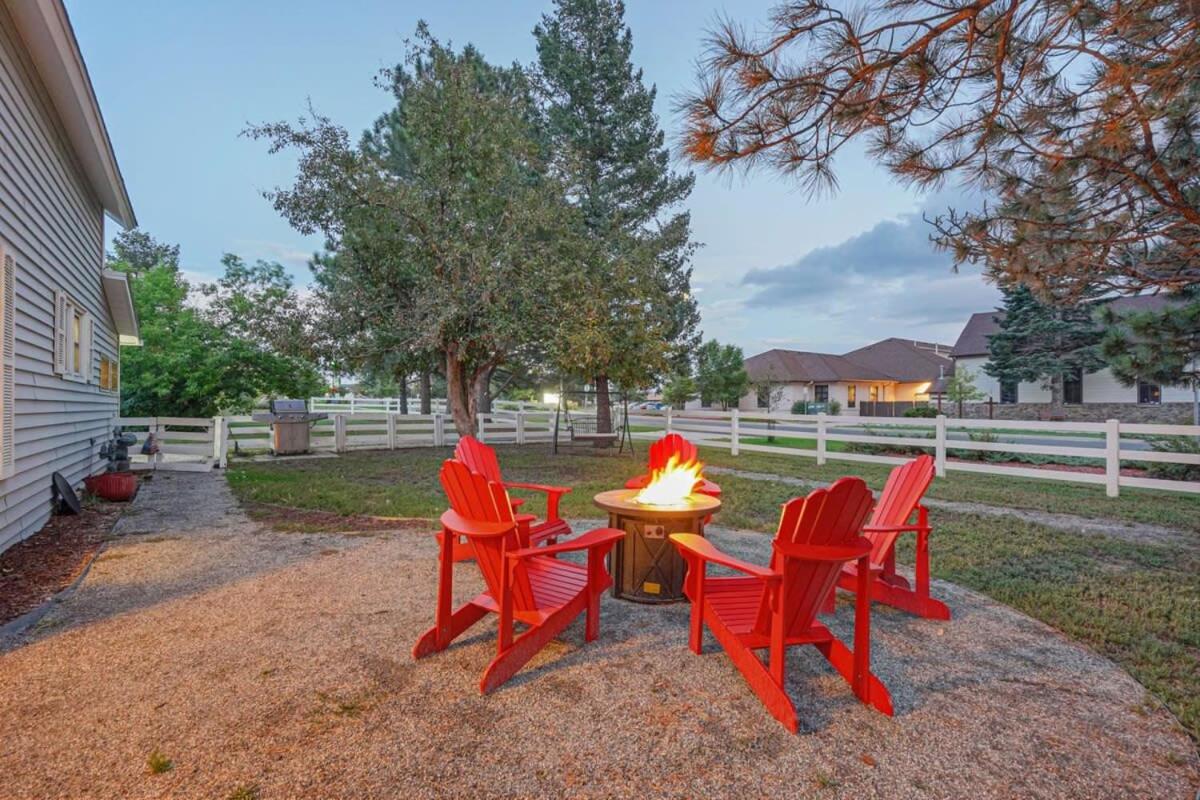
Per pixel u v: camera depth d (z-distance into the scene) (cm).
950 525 596
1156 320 634
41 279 566
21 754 213
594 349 983
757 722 241
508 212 961
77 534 548
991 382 2430
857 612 262
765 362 3253
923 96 304
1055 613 362
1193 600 380
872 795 197
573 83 1462
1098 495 777
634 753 219
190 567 448
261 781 200
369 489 814
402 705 251
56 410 623
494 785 200
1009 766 214
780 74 285
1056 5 269
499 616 282
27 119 524
